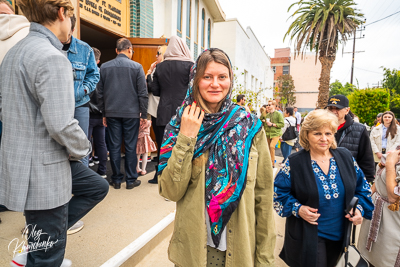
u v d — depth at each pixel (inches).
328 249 71.6
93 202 66.6
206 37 370.9
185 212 44.5
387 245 82.2
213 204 41.6
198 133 43.4
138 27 207.5
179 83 123.7
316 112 68.4
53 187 48.3
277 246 116.6
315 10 597.3
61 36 54.4
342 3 583.2
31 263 50.3
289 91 1380.4
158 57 151.0
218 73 42.2
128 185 130.5
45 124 45.2
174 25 254.2
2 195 47.3
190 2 304.2
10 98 46.1
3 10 72.2
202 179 43.2
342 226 67.7
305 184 67.6
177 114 46.3
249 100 380.2
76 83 82.1
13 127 46.0
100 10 171.5
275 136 255.8
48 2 48.2
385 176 83.4
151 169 177.6
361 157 97.0
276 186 73.1
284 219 149.0
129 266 78.0
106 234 87.4
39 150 46.6
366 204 68.6
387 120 206.2
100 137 143.9
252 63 616.4
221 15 394.9
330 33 563.8
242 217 42.4
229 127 42.8
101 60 263.0
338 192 66.3
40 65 44.1
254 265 46.8
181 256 45.3
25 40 48.3
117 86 122.4
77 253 76.1
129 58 131.2
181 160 40.0
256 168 45.0
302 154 71.6
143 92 127.6
